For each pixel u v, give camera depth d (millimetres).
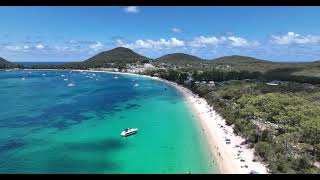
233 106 150375
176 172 81875
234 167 83688
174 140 108438
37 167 84000
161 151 97375
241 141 103625
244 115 126438
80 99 199875
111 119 141375
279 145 91000
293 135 99625
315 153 87875
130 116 148125
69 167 84375
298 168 78562
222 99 176000
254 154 90375
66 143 104375
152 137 112250
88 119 140750
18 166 84500
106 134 116062
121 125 130000
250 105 141125
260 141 95750
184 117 144625
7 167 83688
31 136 111688
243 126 112188
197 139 108938
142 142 106375
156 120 139375
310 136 97000
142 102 189875
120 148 100312
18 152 94688
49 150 97312
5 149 97250
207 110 157250
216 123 129250
